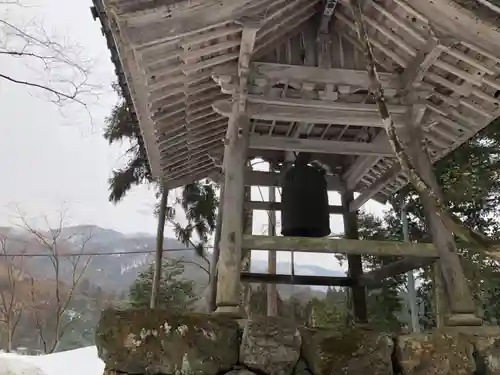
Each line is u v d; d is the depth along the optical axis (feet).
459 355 10.62
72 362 30.48
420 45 14.11
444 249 13.70
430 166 14.88
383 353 10.62
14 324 62.49
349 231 22.11
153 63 12.85
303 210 17.21
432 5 12.62
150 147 18.69
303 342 10.72
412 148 15.12
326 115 15.39
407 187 30.86
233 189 13.85
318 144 17.28
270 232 37.52
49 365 28.89
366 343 10.60
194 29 11.94
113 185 40.60
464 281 13.23
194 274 64.69
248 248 13.42
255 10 12.60
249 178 21.02
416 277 40.06
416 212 35.45
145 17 11.18
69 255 65.67
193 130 18.10
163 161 20.21
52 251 65.31
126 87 16.24
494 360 10.55
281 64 14.94
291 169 18.35
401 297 41.45
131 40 11.49
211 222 42.65
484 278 30.37
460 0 12.12
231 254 12.99
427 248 13.82
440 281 15.24
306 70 14.98
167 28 11.67
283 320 10.91
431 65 14.69
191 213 42.70
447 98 15.74
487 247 8.14
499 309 30.89
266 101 14.80
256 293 49.37
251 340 10.37
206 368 10.16
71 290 64.08
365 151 17.33
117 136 39.96
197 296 54.44
